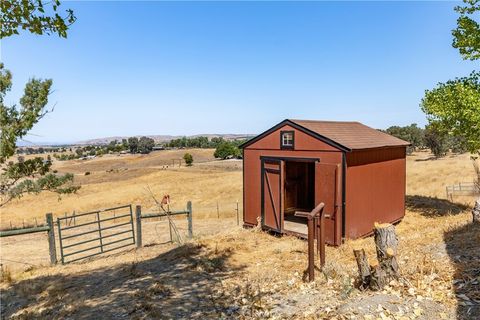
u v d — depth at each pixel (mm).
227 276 7152
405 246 7961
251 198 12953
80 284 7820
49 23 4133
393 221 12969
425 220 13477
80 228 21703
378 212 11906
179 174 55281
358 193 10750
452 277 5328
